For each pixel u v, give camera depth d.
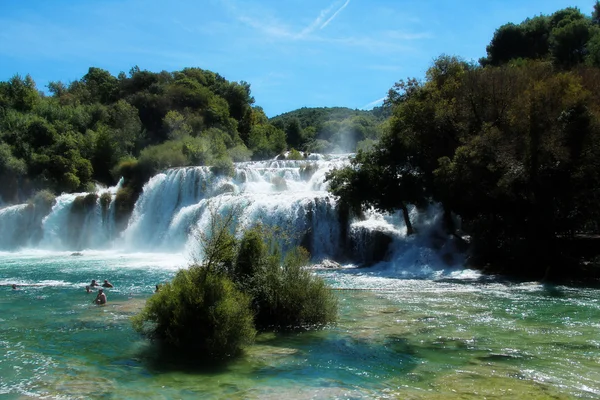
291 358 11.91
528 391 9.65
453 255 29.27
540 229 27.17
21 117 62.41
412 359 11.81
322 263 30.61
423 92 32.59
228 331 12.05
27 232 45.84
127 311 17.61
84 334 14.26
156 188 46.19
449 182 27.58
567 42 53.88
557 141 25.17
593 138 24.98
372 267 29.89
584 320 15.88
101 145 61.53
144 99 78.94
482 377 10.50
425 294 20.84
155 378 10.54
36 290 22.52
